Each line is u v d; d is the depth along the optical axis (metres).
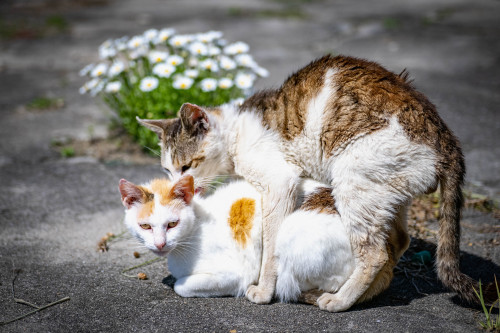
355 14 13.42
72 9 14.86
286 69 8.95
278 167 3.49
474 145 6.14
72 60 10.16
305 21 12.85
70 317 3.14
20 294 3.40
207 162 3.81
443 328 2.96
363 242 3.21
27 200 5.00
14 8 14.83
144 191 3.28
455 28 11.55
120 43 5.86
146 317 3.13
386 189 3.19
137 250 4.06
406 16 12.95
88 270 3.74
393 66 9.05
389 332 2.92
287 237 3.23
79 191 5.21
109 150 6.29
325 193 3.45
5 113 7.69
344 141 3.28
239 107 3.92
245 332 2.95
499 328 2.92
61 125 7.18
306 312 3.19
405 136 3.17
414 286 3.55
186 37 5.32
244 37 11.30
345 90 3.40
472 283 3.15
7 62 10.20
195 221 3.42
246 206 3.40
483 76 8.59
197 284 3.30
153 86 5.04
